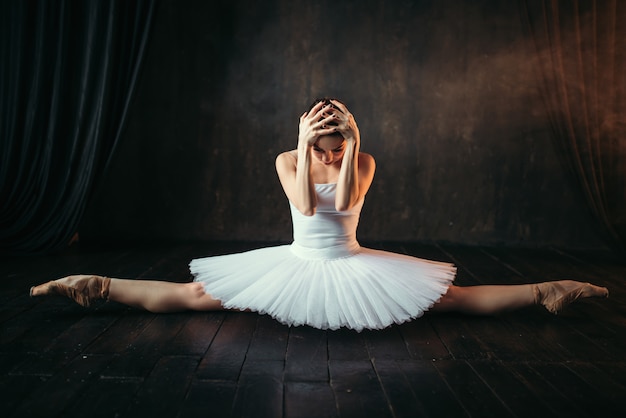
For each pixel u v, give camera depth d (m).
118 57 4.00
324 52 4.69
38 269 3.69
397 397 1.99
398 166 4.80
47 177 4.08
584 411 1.91
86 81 3.96
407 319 2.43
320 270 2.56
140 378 2.10
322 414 1.86
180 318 2.77
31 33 4.01
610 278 3.77
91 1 3.88
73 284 2.65
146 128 4.74
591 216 4.22
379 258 2.66
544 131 4.70
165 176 4.79
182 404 1.91
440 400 1.97
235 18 4.66
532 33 4.18
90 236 4.81
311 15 4.66
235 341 2.49
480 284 3.58
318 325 2.42
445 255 4.41
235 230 4.87
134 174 4.77
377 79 4.71
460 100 4.71
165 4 4.64
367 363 2.28
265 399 1.95
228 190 4.82
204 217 4.85
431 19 4.65
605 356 2.40
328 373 2.18
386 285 2.52
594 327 2.76
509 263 4.18
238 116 4.75
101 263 3.91
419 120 4.74
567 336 2.63
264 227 4.86
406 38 4.67
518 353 2.42
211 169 4.80
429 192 4.82
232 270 2.69
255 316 2.82
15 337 2.48
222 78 4.72
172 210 4.83
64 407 1.87
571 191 4.56
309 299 2.46
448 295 2.76
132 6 3.96
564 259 4.34
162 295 2.75
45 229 4.13
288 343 2.48
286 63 4.70
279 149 4.78
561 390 2.06
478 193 4.80
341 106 2.42
